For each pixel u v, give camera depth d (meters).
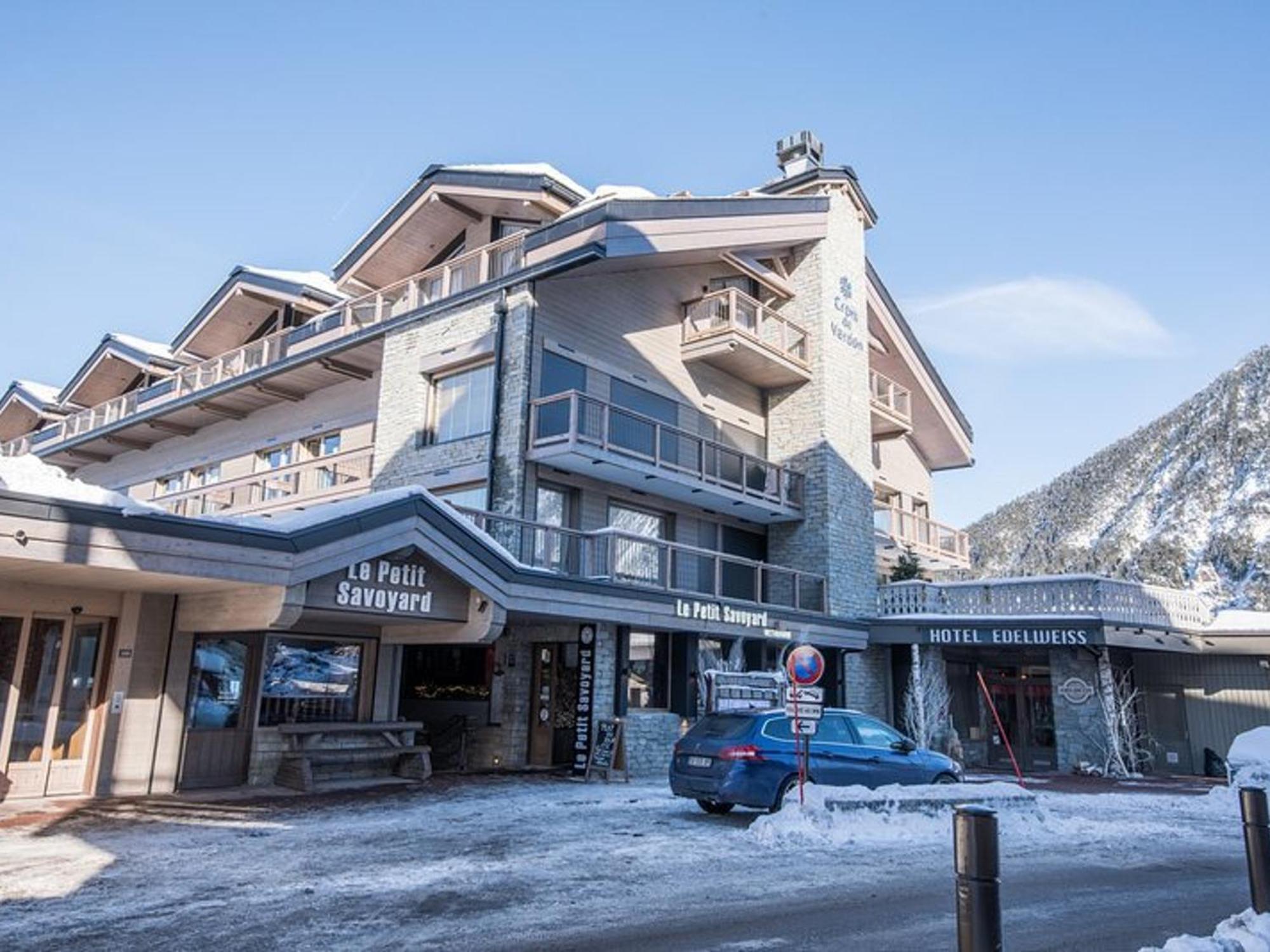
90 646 13.05
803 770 11.71
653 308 23.25
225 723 14.11
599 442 19.09
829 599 24.14
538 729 19.02
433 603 14.02
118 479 33.03
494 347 19.80
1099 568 110.12
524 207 21.80
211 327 28.64
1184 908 7.97
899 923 7.11
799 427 25.94
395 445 21.45
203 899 7.41
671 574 19.06
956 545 34.66
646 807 13.25
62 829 10.29
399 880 8.23
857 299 28.00
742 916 7.27
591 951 6.20
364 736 15.45
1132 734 23.61
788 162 29.38
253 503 25.23
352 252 24.11
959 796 12.41
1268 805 7.02
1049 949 6.55
